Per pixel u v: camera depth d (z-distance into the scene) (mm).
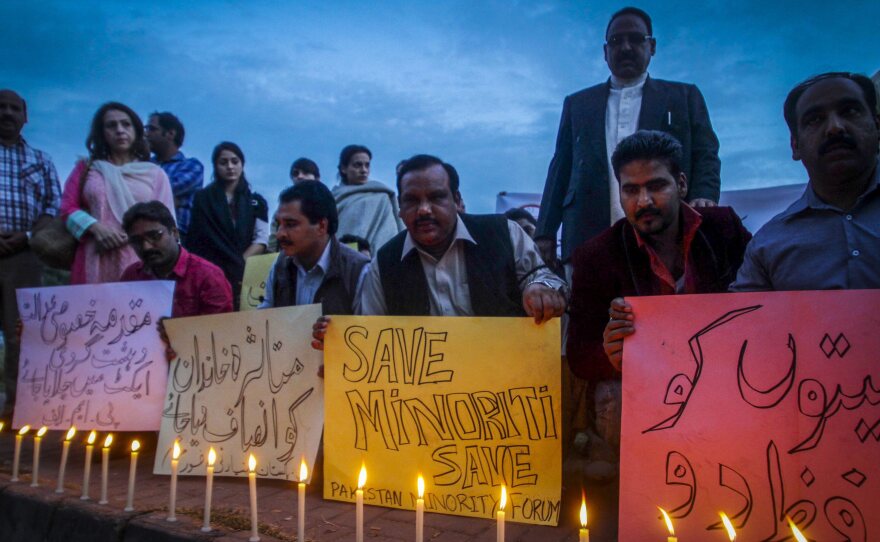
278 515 2900
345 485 3092
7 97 5465
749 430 2207
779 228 2621
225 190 6074
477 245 3428
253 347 3576
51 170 5898
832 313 2195
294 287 4160
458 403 2955
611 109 4227
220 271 4457
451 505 2895
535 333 2883
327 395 3199
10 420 5051
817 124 2426
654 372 2379
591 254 3068
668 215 2777
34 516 3146
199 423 3633
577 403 3646
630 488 2309
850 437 2080
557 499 2738
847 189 2463
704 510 2205
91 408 3906
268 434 3412
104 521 2846
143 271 4379
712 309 2354
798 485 2107
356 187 6629
